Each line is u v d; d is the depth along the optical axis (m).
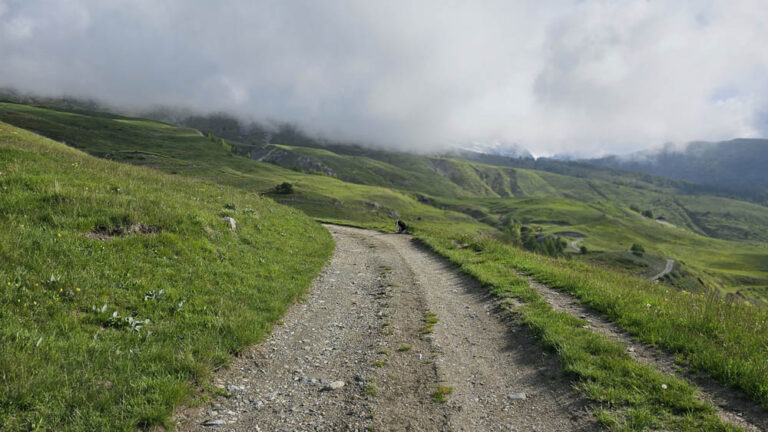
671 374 7.91
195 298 10.90
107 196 14.88
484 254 24.11
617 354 8.74
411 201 187.25
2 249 9.45
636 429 6.17
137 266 11.34
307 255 20.83
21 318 7.62
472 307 13.83
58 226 11.78
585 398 7.21
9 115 187.00
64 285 9.17
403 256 25.56
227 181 129.88
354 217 110.50
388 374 8.58
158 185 22.28
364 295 15.43
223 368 8.23
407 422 6.75
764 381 6.93
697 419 6.33
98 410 6.02
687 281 129.62
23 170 16.20
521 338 10.45
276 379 8.19
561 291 14.85
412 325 11.92
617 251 169.88
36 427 5.45
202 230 15.71
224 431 6.24
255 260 15.88
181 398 6.74
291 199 112.31
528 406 7.22
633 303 12.29
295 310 12.81
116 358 7.39
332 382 8.12
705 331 9.72
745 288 137.25
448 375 8.55
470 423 6.71
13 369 6.18
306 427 6.52
